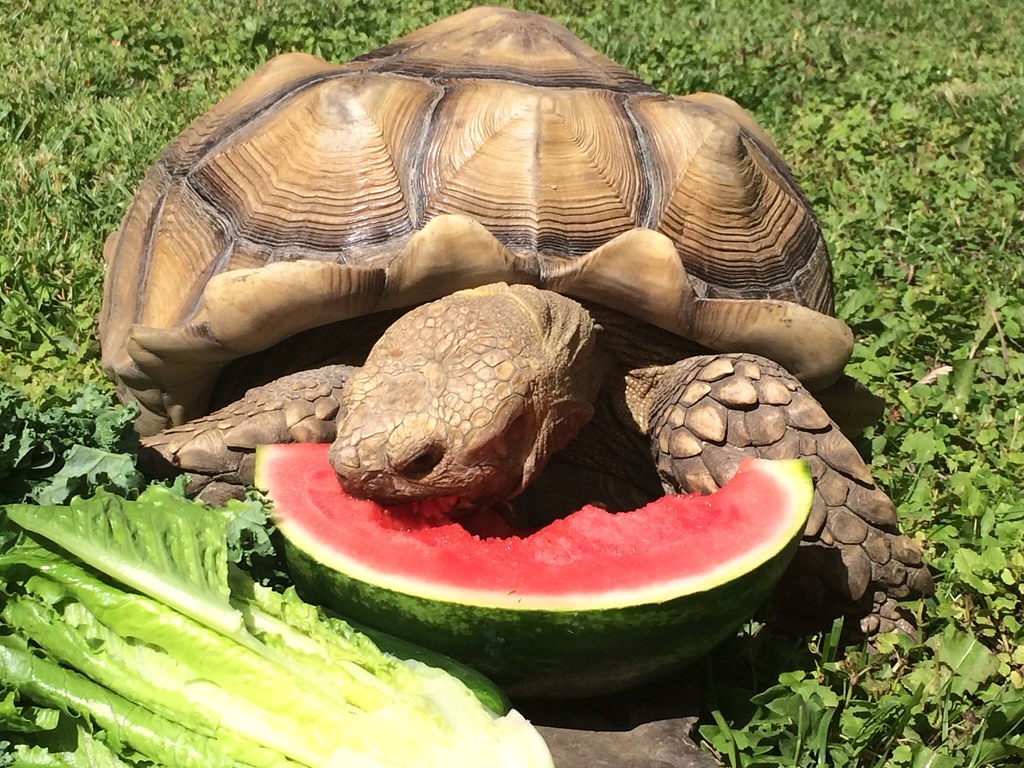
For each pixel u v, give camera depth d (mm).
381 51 812
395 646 509
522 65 721
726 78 1654
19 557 487
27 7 1680
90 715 465
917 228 1209
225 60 1524
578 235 628
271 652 466
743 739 538
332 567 518
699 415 632
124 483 549
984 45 2076
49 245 1017
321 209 640
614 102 698
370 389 541
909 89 1696
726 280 663
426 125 657
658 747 518
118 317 765
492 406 527
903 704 562
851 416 751
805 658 608
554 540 528
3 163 1159
